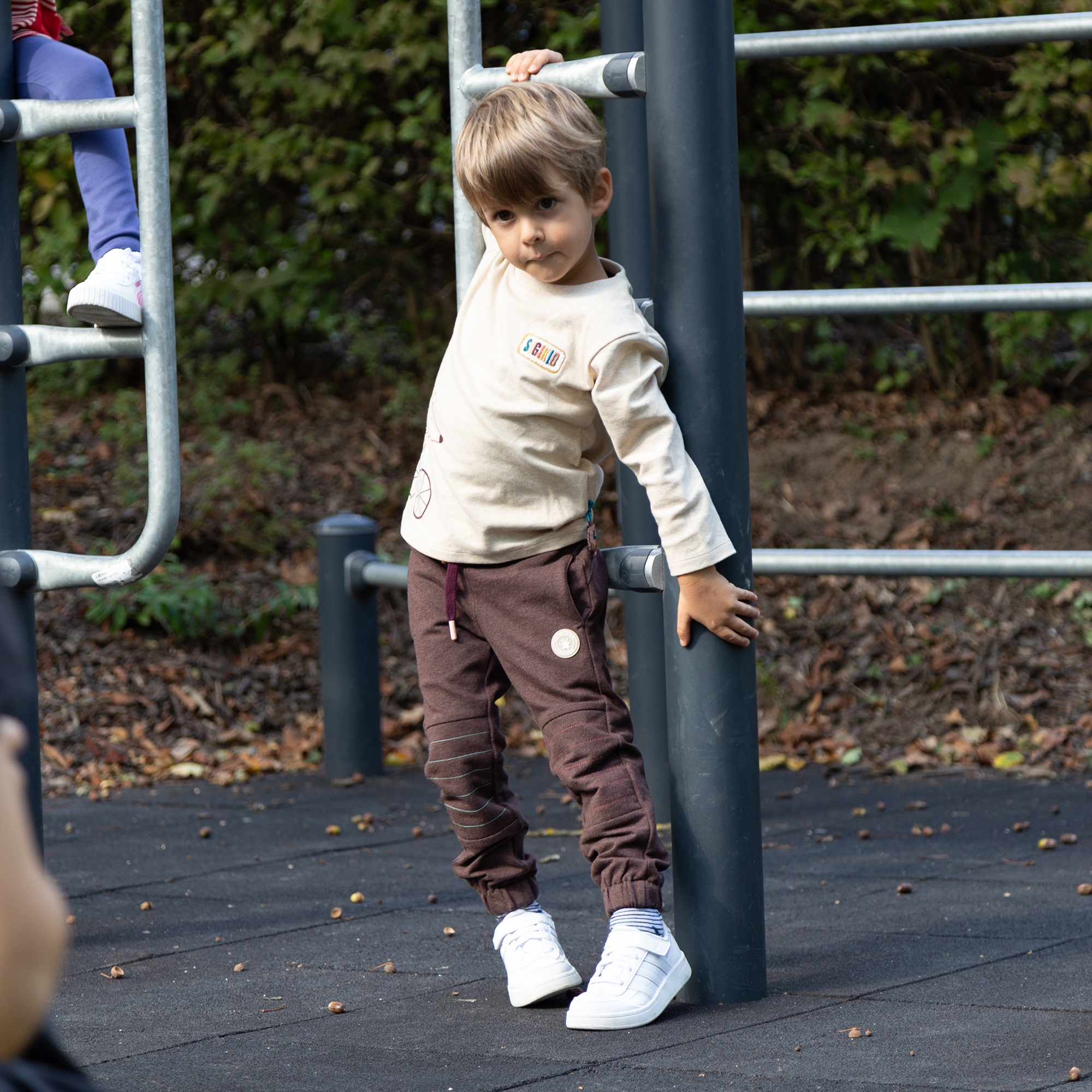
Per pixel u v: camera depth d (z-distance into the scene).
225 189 22.45
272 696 16.78
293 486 21.62
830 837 11.50
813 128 21.75
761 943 7.42
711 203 7.27
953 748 14.95
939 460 21.23
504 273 7.34
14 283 8.34
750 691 7.41
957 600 18.23
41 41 8.48
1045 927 8.57
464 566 7.26
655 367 7.05
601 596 7.24
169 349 7.80
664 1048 6.61
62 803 13.58
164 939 8.91
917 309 8.73
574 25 21.28
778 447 21.84
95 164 8.34
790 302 8.91
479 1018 7.20
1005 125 21.16
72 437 23.00
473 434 7.10
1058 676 16.50
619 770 7.18
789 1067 6.26
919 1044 6.53
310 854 11.38
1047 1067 6.16
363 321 24.80
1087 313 21.22
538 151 6.67
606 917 9.14
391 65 21.77
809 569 9.22
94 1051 6.79
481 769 7.35
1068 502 19.97
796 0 21.20
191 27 23.44
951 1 20.64
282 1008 7.43
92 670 16.67
